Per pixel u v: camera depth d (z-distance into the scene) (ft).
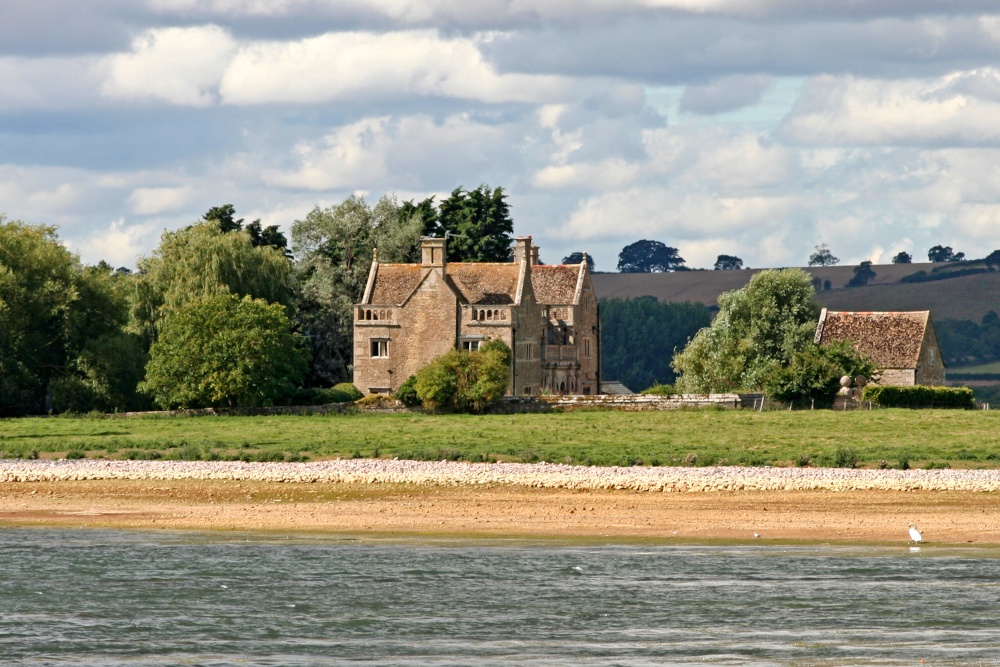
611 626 506.48
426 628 508.12
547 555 630.33
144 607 541.34
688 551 637.30
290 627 512.22
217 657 476.95
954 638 486.38
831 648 475.72
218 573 597.93
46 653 482.69
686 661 464.24
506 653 476.13
